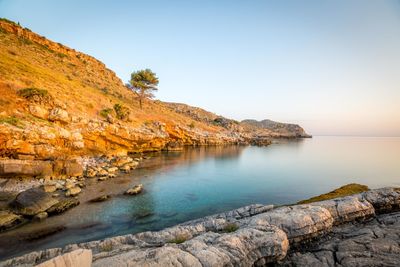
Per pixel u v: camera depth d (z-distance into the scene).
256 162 54.41
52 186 24.64
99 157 43.41
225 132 119.94
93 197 24.03
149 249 10.19
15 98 37.81
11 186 23.83
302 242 11.68
